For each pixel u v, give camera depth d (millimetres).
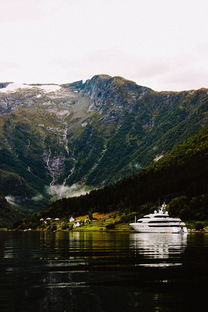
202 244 122062
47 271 63219
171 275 58594
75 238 179125
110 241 144250
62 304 43406
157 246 113438
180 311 40750
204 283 52844
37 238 192250
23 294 47625
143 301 44438
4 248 114375
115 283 53219
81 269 64875
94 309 41656
